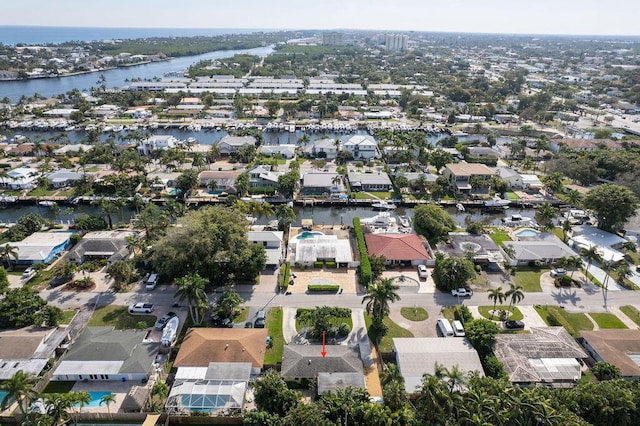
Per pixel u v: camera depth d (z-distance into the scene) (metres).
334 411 64.19
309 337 87.00
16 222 135.12
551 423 59.16
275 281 106.56
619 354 80.38
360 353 80.62
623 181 161.62
